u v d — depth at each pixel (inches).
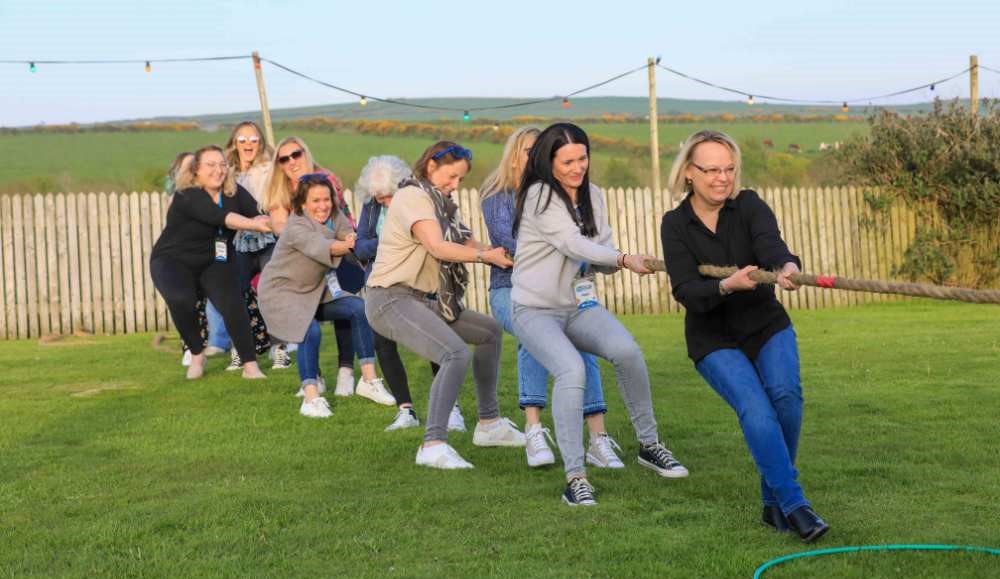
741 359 184.4
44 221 548.1
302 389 310.8
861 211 653.3
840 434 264.5
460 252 231.1
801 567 163.8
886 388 327.9
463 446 262.4
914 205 663.1
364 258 286.5
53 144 1737.2
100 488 223.8
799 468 228.2
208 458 250.2
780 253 178.7
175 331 554.6
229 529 190.9
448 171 245.6
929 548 172.4
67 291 550.6
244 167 384.2
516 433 261.9
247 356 363.9
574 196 218.2
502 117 2541.8
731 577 160.9
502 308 250.5
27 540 186.2
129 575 167.6
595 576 163.2
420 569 167.6
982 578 159.0
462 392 337.1
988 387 325.4
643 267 196.7
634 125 2050.9
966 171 642.2
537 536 183.8
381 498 210.2
